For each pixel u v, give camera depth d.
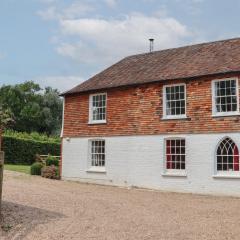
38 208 14.70
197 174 22.56
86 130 27.33
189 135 23.02
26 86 71.81
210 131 22.36
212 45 26.55
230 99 22.06
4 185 20.48
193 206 17.25
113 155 25.88
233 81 22.05
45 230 11.70
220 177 21.81
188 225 13.05
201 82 22.98
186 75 23.44
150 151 24.36
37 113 66.75
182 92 23.73
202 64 24.20
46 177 27.80
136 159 24.86
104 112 26.84
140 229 12.31
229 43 25.84
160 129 24.11
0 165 12.46
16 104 67.69
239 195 21.17
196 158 22.67
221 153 22.08
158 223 13.25
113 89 26.36
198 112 22.89
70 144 28.03
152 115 24.53
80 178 27.20
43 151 41.59
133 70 27.62
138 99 25.20
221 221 13.82
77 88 28.25
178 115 23.62
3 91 69.75
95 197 18.86
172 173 23.44
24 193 18.00
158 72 25.50
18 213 13.52
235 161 21.56
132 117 25.31
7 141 38.69
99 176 26.34
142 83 24.95
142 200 18.73
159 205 17.25
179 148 23.52
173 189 23.30
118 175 25.52
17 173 28.70
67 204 16.05
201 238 11.40
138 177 24.67
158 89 24.47
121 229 12.23
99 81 27.94
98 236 11.31
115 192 21.80
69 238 10.98
